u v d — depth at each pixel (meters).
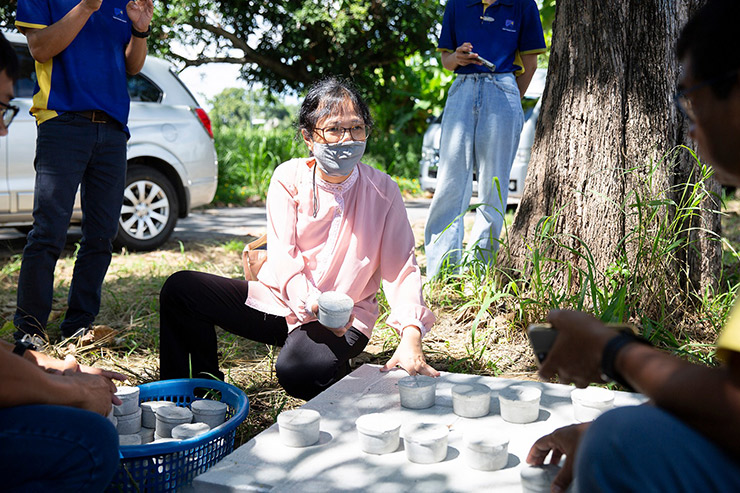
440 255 4.59
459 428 2.18
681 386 1.27
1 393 1.62
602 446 1.33
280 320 2.87
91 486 1.68
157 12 14.30
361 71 16.11
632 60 3.86
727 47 1.23
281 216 2.82
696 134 1.35
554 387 2.52
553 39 4.12
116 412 2.34
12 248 6.84
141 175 6.65
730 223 7.66
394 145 16.03
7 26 12.62
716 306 3.74
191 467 2.11
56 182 3.62
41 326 3.71
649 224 3.75
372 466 1.92
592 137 3.90
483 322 3.87
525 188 4.16
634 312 3.61
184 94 7.13
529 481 1.72
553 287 3.91
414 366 2.57
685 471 1.26
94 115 3.68
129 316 4.48
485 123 4.46
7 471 1.61
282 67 15.99
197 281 2.80
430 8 15.84
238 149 13.35
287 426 2.03
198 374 2.92
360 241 2.76
